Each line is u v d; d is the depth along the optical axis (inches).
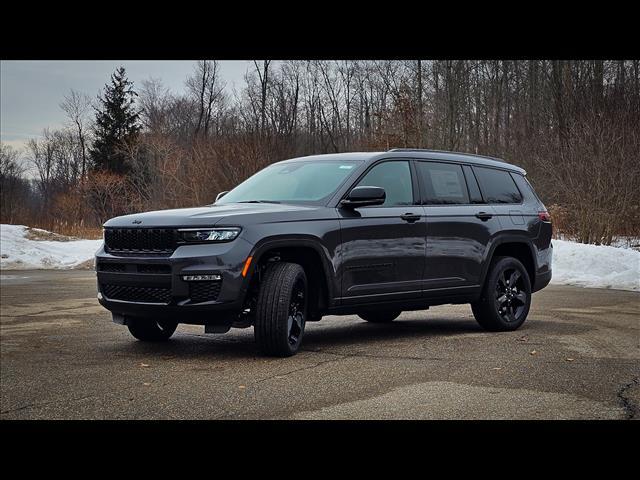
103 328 326.0
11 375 217.9
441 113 1437.0
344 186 267.6
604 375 211.3
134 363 235.1
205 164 1180.5
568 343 273.3
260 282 242.7
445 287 290.7
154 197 1505.9
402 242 275.1
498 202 322.3
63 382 207.2
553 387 195.5
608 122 912.9
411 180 289.1
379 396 185.6
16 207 1860.2
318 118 2075.5
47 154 2748.5
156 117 2311.8
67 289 525.3
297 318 246.5
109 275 247.0
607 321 343.0
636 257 630.5
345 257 257.9
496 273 308.3
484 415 167.8
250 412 171.6
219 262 229.9
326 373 214.4
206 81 2311.8
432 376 209.9
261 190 281.4
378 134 1186.0
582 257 633.0
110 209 1900.8
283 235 241.3
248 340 286.2
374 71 1988.2
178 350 261.0
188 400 183.5
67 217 1704.0
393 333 305.3
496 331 310.2
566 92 1258.6
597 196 798.5
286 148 1262.3
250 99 2006.6
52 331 316.8
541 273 335.3
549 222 344.8
